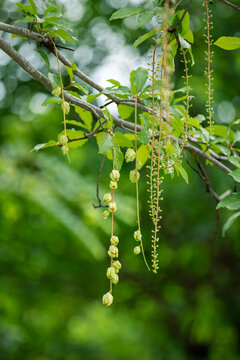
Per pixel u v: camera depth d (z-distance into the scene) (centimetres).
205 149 270
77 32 650
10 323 730
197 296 816
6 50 213
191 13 635
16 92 675
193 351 909
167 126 195
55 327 976
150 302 914
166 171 205
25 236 616
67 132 236
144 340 982
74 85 224
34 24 215
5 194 522
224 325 777
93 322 1239
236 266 798
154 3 197
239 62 681
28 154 563
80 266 712
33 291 777
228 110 688
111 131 207
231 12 655
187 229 770
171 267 838
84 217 544
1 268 684
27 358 734
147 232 786
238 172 227
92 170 655
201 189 711
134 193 721
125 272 850
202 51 629
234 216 249
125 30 686
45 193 528
